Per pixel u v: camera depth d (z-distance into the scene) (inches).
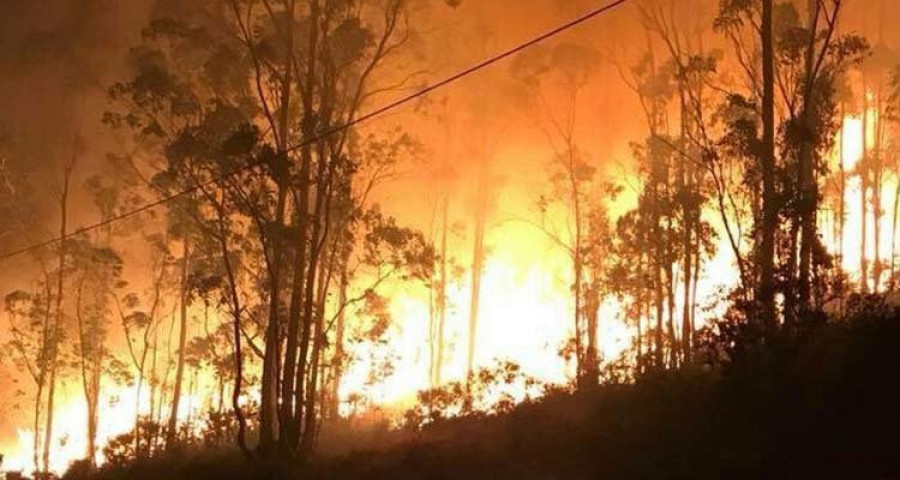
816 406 665.0
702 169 1416.1
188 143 1165.7
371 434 1385.3
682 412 786.2
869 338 742.5
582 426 863.1
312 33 1214.9
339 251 1473.9
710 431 703.7
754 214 1066.1
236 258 1471.5
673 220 1456.7
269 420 1143.6
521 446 850.1
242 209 1167.0
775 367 746.2
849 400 658.8
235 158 1157.1
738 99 1097.4
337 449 1255.5
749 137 1050.1
